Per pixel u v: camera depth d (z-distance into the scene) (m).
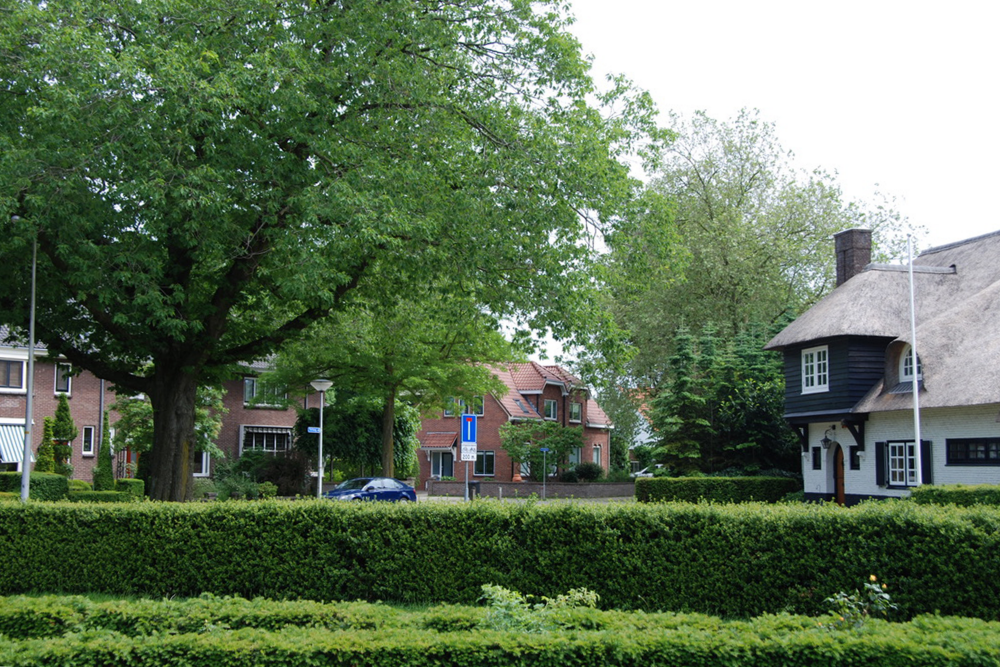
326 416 43.22
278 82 15.77
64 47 14.74
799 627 7.58
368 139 17.75
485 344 34.19
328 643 7.00
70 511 12.70
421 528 11.79
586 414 60.81
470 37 19.16
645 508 11.38
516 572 11.43
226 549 12.27
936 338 26.48
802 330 31.45
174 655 6.95
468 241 17.56
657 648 6.90
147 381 19.05
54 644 7.03
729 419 36.09
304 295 16.16
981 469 24.58
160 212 15.40
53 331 18.73
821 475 31.80
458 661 6.91
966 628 7.36
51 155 14.86
